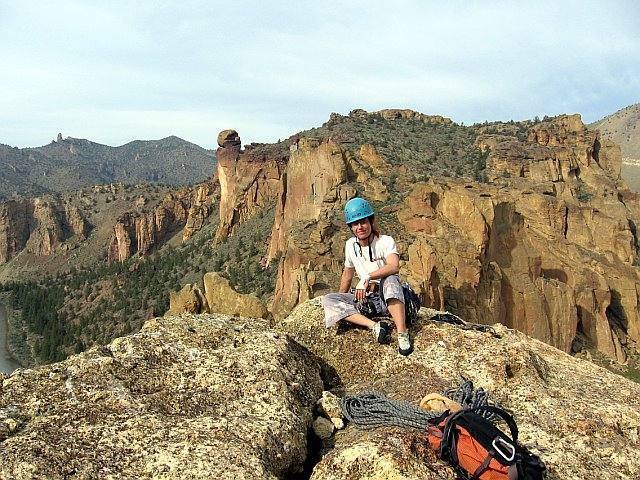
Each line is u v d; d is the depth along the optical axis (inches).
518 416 306.5
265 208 6318.9
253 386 292.2
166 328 340.2
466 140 4884.4
